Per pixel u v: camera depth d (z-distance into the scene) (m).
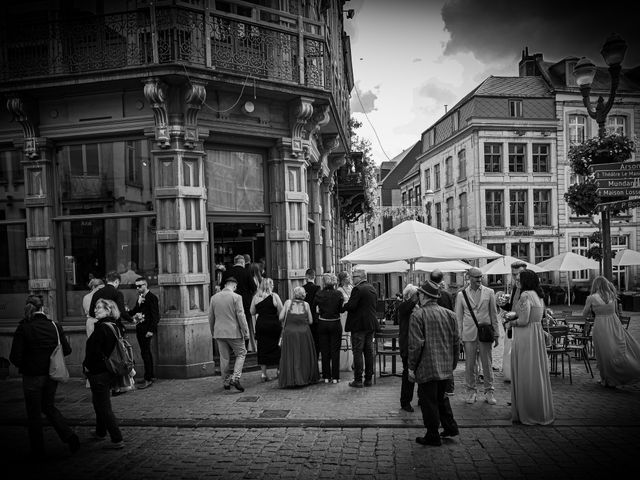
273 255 11.27
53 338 5.88
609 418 6.64
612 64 8.73
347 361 10.31
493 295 7.56
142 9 9.62
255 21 10.43
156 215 9.97
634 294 25.28
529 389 6.45
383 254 9.39
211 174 10.68
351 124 23.86
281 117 11.18
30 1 10.28
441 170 42.66
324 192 16.69
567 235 36.00
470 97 36.75
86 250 10.45
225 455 5.65
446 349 5.83
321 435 6.25
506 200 35.97
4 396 8.84
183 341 9.64
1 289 10.88
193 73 9.51
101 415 5.97
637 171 8.38
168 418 7.03
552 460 5.27
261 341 9.33
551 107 36.16
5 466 5.51
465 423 6.54
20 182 10.73
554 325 9.94
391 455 5.52
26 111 10.05
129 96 9.98
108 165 10.33
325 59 11.70
